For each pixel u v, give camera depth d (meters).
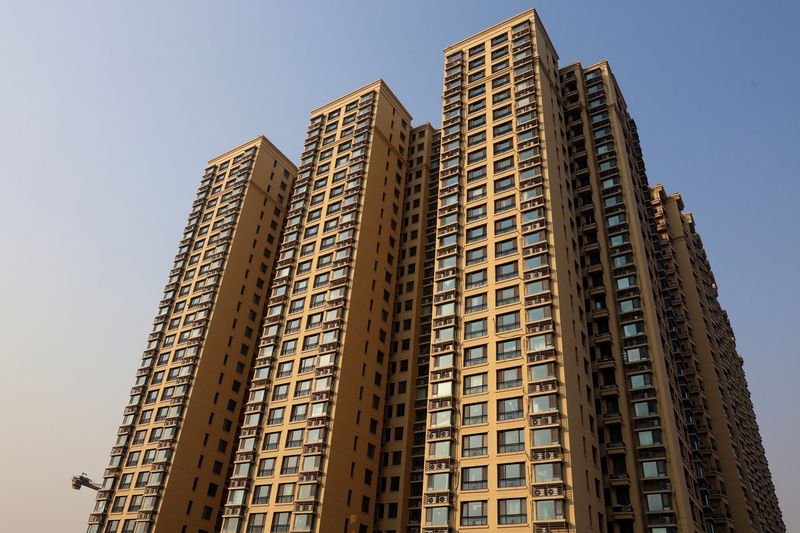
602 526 51.12
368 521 65.62
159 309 97.38
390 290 82.31
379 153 88.94
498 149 70.62
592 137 82.25
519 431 51.22
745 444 92.50
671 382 68.19
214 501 79.50
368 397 71.81
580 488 48.19
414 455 69.69
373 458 69.44
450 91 80.56
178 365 87.00
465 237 66.31
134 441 83.50
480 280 62.12
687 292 98.12
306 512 59.97
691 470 64.50
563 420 49.75
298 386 70.75
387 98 95.31
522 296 58.19
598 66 87.94
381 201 86.19
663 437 58.78
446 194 70.50
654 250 84.56
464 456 53.03
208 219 104.56
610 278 70.88
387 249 84.31
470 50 83.62
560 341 53.75
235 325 92.12
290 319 77.56
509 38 80.25
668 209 107.56
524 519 47.28
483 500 49.88
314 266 80.31
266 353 76.12
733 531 74.31
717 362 93.62
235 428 86.25
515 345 55.84
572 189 75.75
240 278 95.81
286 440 67.25
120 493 79.06
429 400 57.75
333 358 69.38
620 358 65.25
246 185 102.88
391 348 78.88
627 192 75.44
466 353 58.47
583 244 73.88
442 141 76.06
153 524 71.75
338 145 91.56
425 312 80.69
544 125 69.19
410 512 66.25
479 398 55.09
